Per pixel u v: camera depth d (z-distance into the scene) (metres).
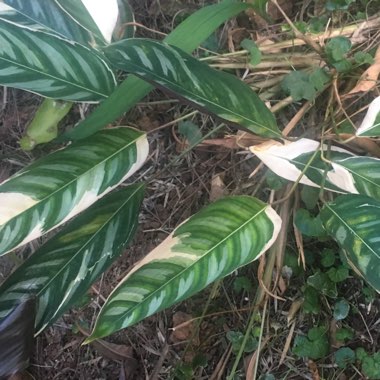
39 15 0.65
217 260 0.54
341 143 0.66
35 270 0.61
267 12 0.80
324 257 0.75
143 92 0.60
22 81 0.57
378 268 0.53
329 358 0.75
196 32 0.63
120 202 0.64
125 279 0.52
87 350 0.85
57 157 0.60
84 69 0.59
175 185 0.85
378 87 0.74
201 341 0.80
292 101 0.74
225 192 0.80
